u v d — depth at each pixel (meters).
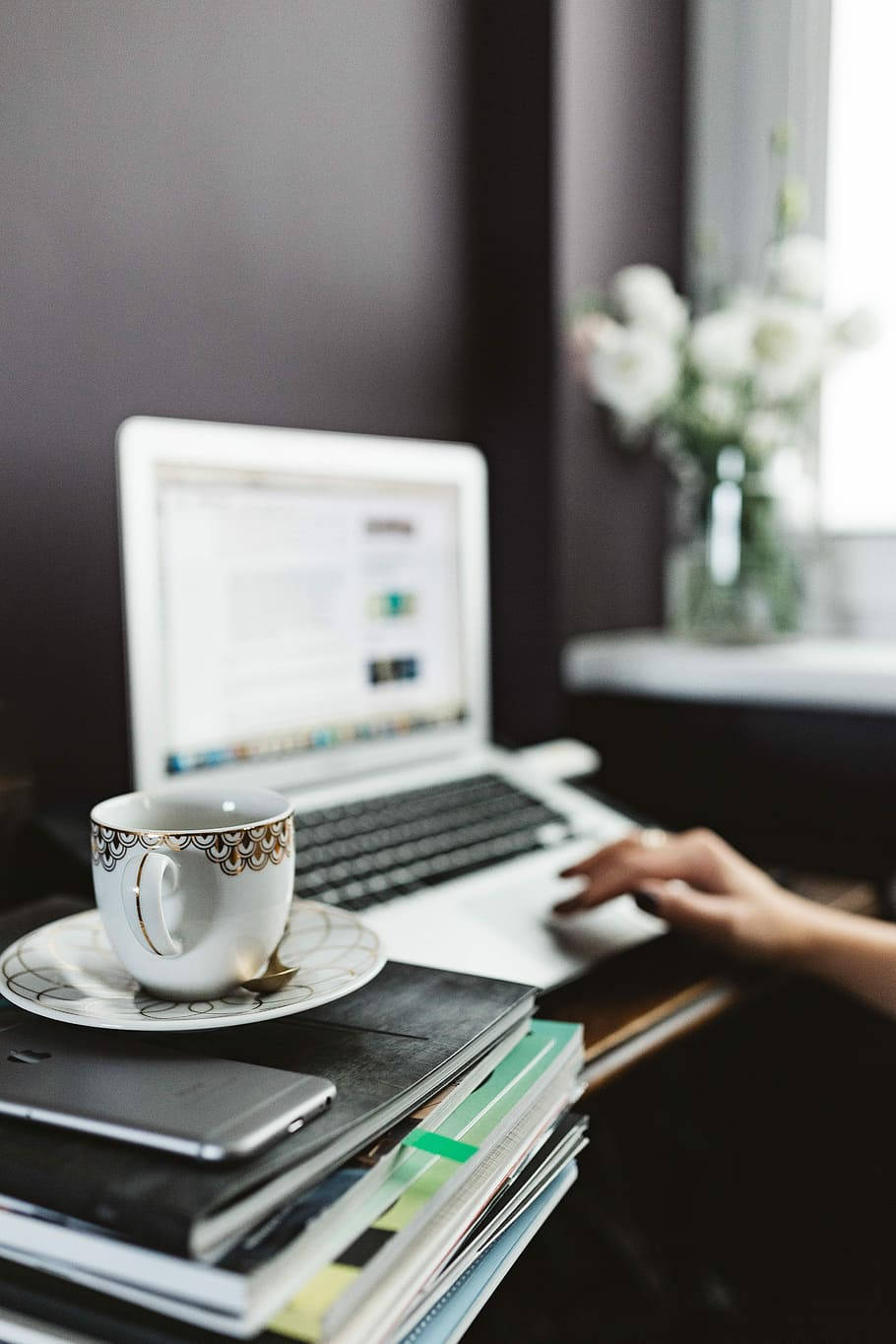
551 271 1.15
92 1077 0.35
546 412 1.17
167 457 0.71
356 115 0.99
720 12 1.43
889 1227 1.07
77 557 0.76
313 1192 0.32
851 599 1.39
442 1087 0.38
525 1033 0.45
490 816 0.82
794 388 1.21
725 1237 1.11
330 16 0.95
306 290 0.94
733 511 1.24
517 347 1.18
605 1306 1.02
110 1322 0.30
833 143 1.37
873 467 1.38
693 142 1.46
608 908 0.68
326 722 0.84
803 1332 0.97
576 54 1.16
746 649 1.24
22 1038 0.38
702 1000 0.59
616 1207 1.12
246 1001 0.40
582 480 1.25
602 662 1.21
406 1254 0.33
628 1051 0.53
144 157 0.78
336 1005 0.42
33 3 0.70
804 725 1.09
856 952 0.65
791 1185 1.11
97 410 0.77
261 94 0.88
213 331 0.85
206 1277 0.28
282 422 0.93
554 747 1.03
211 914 0.39
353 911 0.63
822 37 1.37
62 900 0.55
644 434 1.38
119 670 0.80
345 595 0.85
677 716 1.17
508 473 1.21
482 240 1.18
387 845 0.73
